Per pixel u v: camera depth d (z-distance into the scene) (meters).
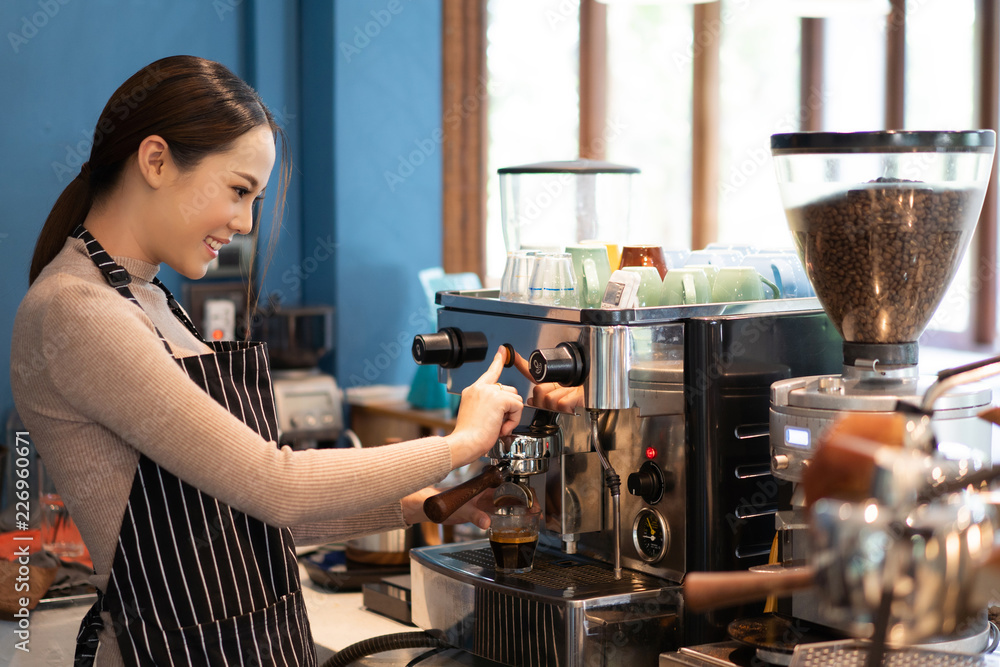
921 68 3.41
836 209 1.10
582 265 1.47
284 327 3.03
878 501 0.76
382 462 1.10
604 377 1.27
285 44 3.24
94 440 1.08
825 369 1.40
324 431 2.99
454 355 1.48
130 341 1.03
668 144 3.89
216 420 1.03
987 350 3.35
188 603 1.13
